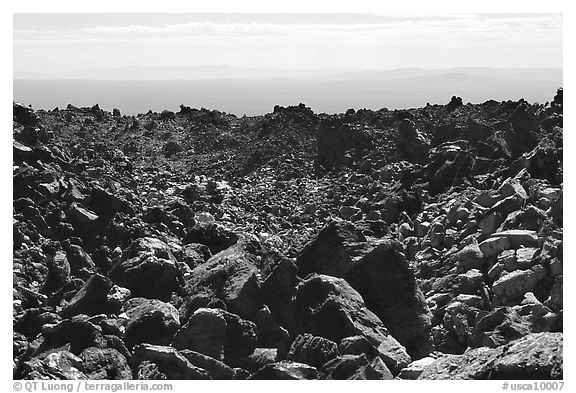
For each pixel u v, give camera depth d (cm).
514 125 2617
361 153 3008
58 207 2123
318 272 1811
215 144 3375
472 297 1812
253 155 3184
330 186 2831
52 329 1591
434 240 2098
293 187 2881
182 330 1588
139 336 1606
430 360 1577
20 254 1891
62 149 2672
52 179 2219
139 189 2744
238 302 1661
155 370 1497
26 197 2127
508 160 2500
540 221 1959
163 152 3347
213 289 1711
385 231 2022
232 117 3691
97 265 1953
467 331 1711
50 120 3406
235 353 1583
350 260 1791
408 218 2342
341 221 1864
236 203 2700
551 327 1627
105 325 1609
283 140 3250
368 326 1638
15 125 2478
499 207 2075
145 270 1772
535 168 2283
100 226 2073
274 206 2653
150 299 1697
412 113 3142
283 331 1631
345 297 1667
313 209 2608
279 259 1773
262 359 1562
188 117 3675
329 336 1616
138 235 2036
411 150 2855
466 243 1997
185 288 1758
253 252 1831
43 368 1478
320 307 1645
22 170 2198
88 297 1703
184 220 2312
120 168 2917
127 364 1525
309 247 1861
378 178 2780
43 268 1889
